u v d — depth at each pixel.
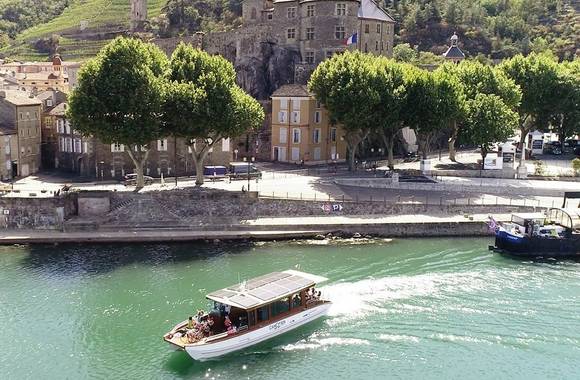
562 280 54.66
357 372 39.31
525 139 124.00
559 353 41.34
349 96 87.19
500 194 82.50
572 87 111.50
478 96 95.31
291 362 40.78
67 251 63.06
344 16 119.38
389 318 46.59
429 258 61.31
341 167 100.44
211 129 76.75
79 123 71.56
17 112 94.00
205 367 40.28
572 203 77.88
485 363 40.19
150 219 70.56
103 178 91.69
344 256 61.62
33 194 70.88
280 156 106.69
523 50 183.38
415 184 84.25
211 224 70.00
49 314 47.41
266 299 43.78
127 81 70.75
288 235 68.06
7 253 62.25
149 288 52.44
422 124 91.88
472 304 48.94
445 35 185.25
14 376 38.97
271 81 122.88
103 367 40.06
